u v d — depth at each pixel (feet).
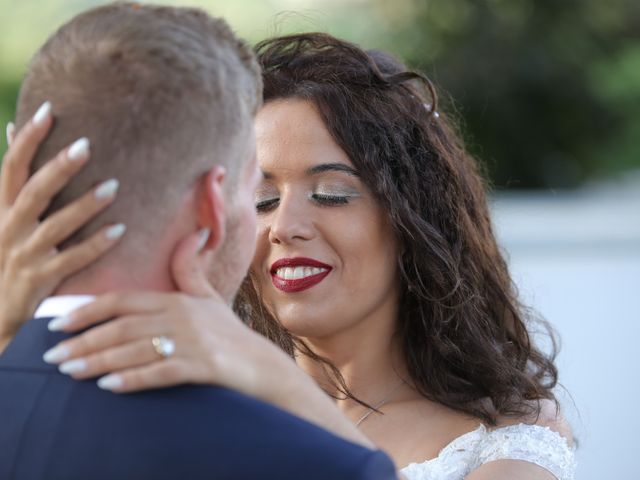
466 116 45.09
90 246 4.50
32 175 4.67
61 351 4.52
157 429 4.42
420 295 7.53
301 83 7.34
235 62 4.83
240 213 4.94
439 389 7.57
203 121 4.62
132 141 4.52
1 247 4.69
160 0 40.37
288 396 4.89
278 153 7.21
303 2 44.01
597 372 15.87
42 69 4.70
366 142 7.26
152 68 4.56
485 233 8.23
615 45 47.24
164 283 4.72
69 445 4.42
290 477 4.35
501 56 45.06
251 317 7.93
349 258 7.28
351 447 4.50
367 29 44.70
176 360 4.54
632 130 47.83
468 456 7.14
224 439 4.41
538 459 6.98
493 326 7.92
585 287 17.02
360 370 7.68
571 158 47.39
